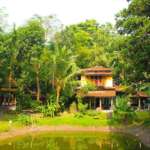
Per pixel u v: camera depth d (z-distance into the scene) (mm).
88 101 69688
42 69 65375
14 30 64500
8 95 73625
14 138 46250
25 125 52469
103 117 58594
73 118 58000
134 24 36031
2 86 70062
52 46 68500
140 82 43250
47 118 58125
